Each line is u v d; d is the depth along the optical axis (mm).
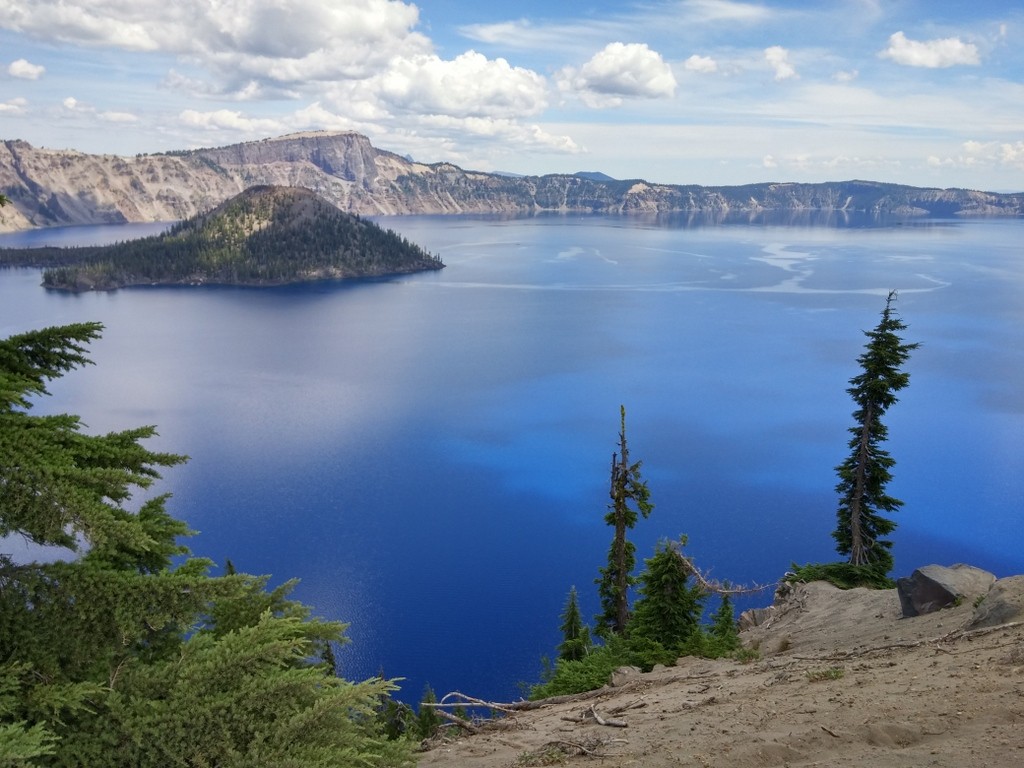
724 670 19688
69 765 7398
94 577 7793
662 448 178875
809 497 149250
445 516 146375
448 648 102750
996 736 10195
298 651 9188
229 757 7805
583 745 13922
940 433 180625
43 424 7910
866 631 23922
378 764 9852
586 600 114500
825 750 11039
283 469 172750
